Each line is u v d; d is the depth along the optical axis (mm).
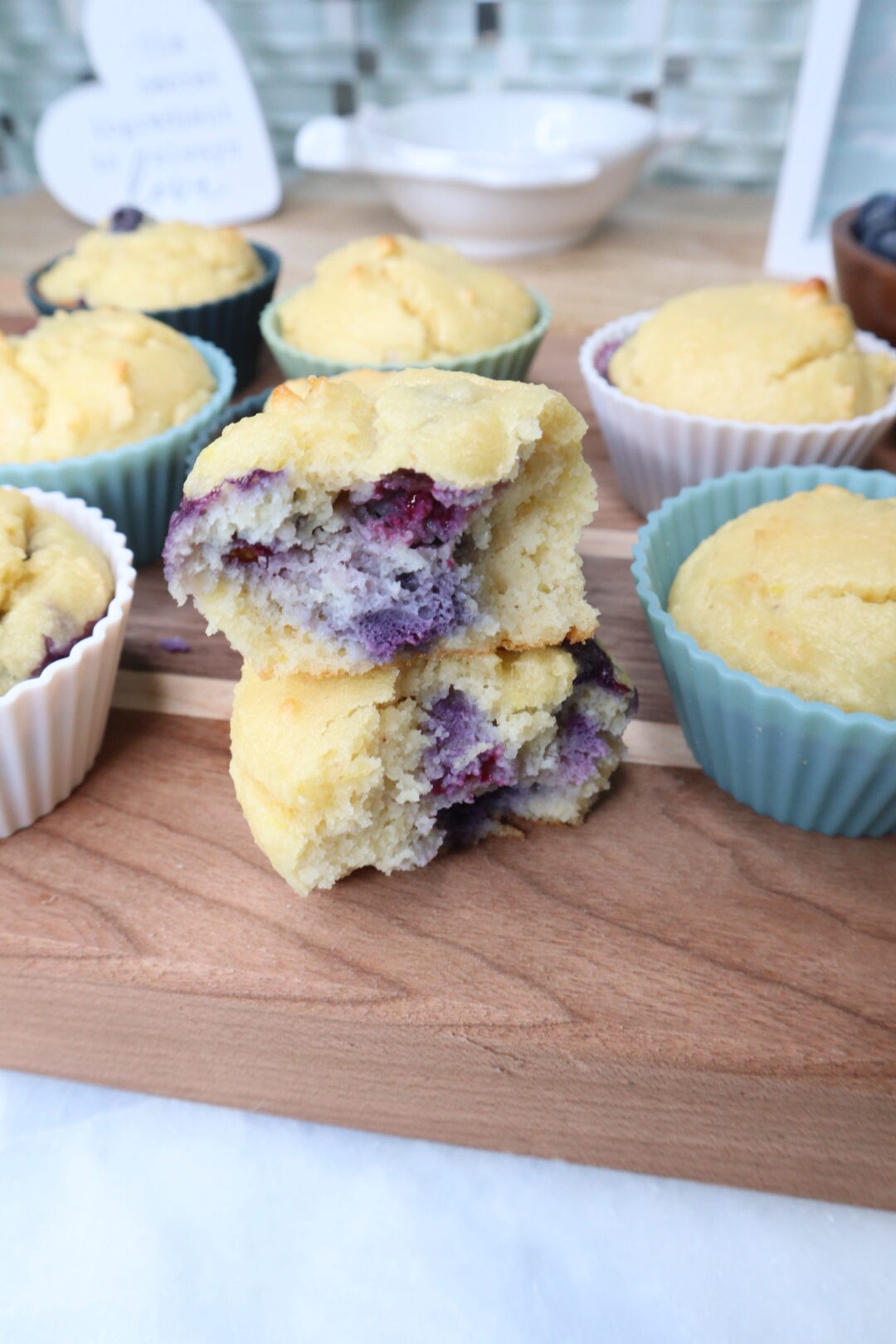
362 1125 219
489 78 467
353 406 216
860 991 209
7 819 231
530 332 325
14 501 248
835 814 227
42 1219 208
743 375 283
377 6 454
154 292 343
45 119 409
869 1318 199
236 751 224
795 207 380
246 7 458
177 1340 198
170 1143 217
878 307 310
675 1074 205
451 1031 207
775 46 437
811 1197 213
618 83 459
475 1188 212
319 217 441
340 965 213
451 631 220
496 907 221
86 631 234
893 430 318
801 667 223
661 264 401
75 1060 223
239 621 219
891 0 343
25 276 397
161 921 219
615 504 309
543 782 230
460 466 208
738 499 264
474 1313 199
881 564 228
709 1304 200
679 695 234
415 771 223
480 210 383
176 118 414
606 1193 212
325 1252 205
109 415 281
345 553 217
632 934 217
